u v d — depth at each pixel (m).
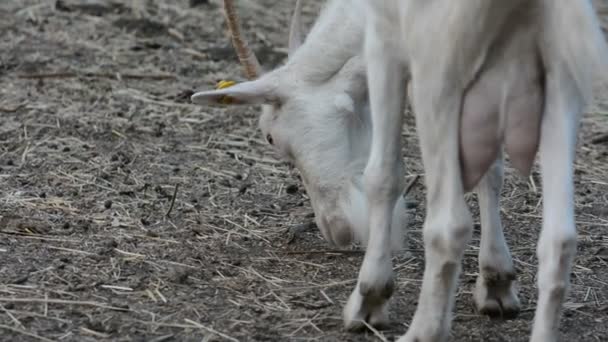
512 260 8.46
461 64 6.29
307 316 7.83
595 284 8.63
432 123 6.45
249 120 12.95
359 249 9.22
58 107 12.99
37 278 8.33
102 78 14.29
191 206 10.18
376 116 7.32
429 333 6.70
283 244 9.40
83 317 7.70
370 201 7.44
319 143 8.57
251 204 10.37
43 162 11.15
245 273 8.68
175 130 12.48
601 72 6.05
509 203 10.63
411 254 9.19
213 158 11.64
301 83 8.65
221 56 15.66
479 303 7.91
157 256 8.93
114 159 11.36
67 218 9.67
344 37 8.56
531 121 6.34
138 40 16.08
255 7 18.20
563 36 6.03
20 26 16.27
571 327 7.75
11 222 9.41
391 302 8.12
